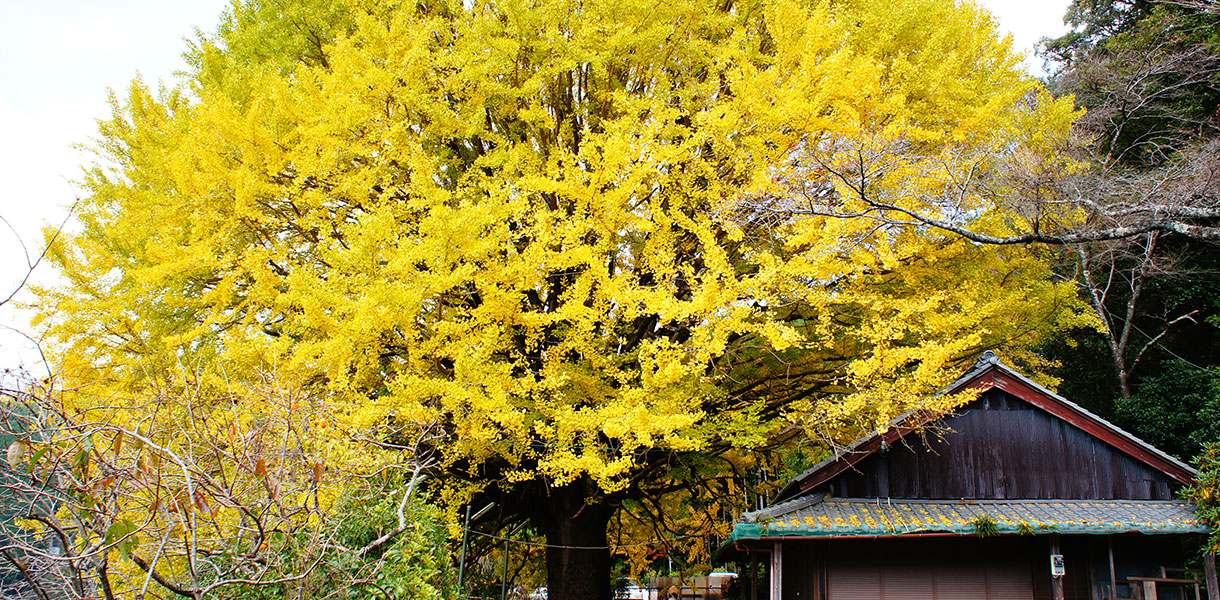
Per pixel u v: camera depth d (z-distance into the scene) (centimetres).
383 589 411
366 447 495
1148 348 1146
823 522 647
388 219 541
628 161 575
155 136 675
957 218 645
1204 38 1159
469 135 656
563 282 715
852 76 579
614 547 927
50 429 306
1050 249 777
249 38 777
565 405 598
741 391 819
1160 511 643
